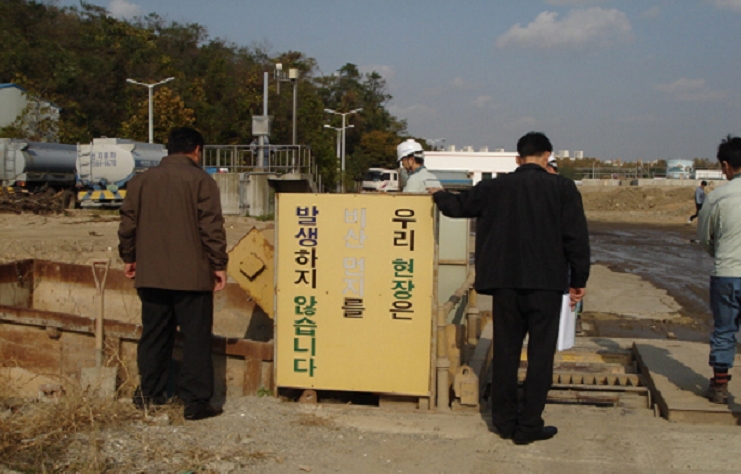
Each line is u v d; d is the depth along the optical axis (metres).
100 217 26.16
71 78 49.44
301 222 5.25
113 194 30.14
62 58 50.38
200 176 4.98
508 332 4.65
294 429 4.83
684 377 5.94
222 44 80.25
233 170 31.05
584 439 4.70
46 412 4.70
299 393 5.64
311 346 5.33
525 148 4.71
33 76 48.97
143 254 4.93
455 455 4.44
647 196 57.03
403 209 5.13
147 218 4.93
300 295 5.30
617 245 26.17
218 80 61.25
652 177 86.88
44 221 24.27
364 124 94.38
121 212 5.04
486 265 4.61
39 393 5.96
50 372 6.32
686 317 11.43
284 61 77.06
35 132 38.09
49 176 29.34
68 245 16.59
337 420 5.03
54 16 63.16
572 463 4.31
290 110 55.91
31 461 4.04
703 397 5.43
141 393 5.14
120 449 4.30
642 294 13.66
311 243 5.26
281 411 5.19
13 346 6.43
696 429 4.94
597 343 8.02
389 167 84.75
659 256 21.78
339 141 58.47
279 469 4.20
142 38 61.97
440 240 7.70
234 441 4.56
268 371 5.59
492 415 4.80
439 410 5.27
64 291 8.39
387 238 5.17
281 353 5.38
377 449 4.53
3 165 27.45
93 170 30.03
